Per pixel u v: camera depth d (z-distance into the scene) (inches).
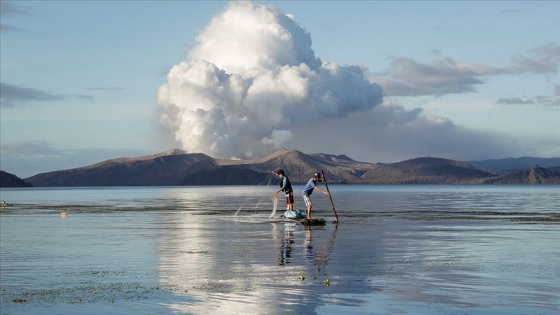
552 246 916.6
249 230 1251.8
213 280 621.6
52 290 577.6
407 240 1014.4
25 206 2854.3
